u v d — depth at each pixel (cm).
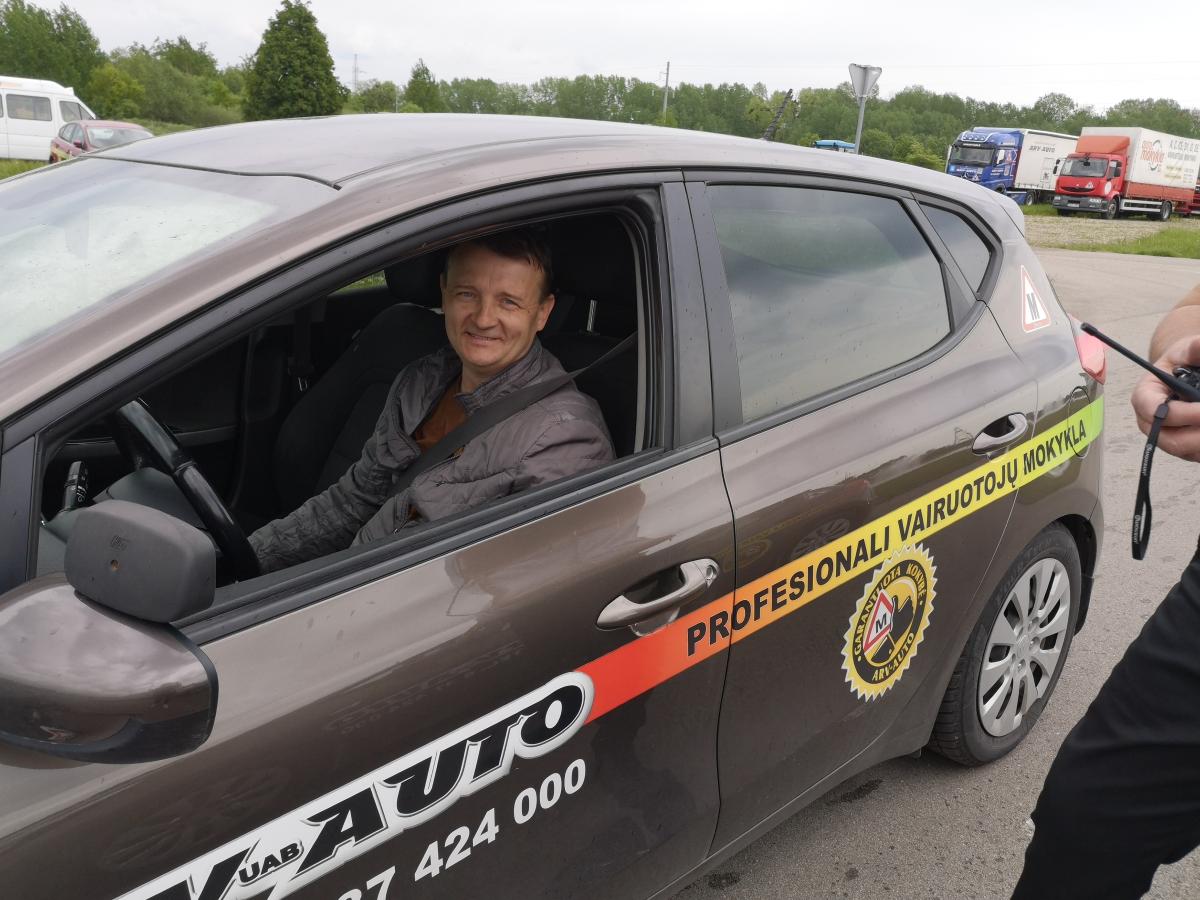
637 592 150
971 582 222
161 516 97
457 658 129
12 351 114
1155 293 1310
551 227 195
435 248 137
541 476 167
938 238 228
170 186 154
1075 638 341
